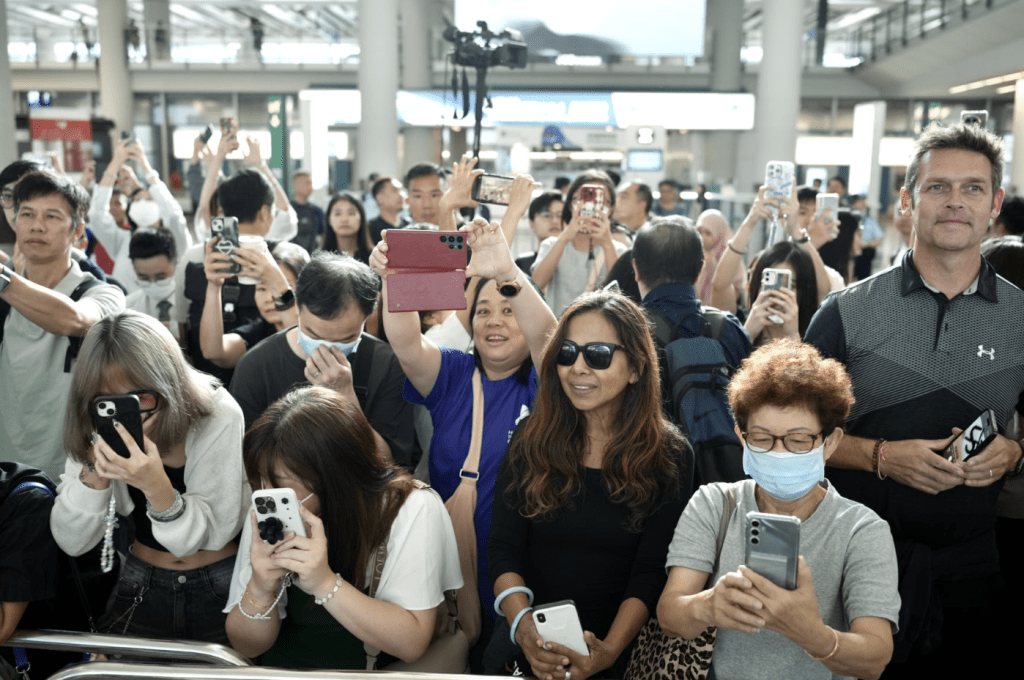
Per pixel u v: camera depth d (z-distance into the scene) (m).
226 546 2.01
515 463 1.91
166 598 1.96
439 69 17.25
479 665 2.14
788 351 1.58
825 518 1.56
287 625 1.84
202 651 1.72
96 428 1.70
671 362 2.36
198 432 1.92
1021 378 1.97
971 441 1.84
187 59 19.00
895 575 1.50
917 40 16.52
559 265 4.43
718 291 3.60
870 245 8.53
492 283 2.32
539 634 1.58
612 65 17.47
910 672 2.15
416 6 16.64
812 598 1.36
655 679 1.64
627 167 11.70
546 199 5.44
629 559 1.85
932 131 1.97
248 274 2.72
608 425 1.87
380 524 1.74
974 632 2.07
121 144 4.89
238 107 19.30
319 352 2.17
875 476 2.03
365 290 2.23
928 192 1.92
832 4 21.12
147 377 1.78
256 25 18.91
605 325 1.82
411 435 2.45
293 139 18.94
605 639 1.71
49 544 1.82
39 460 2.64
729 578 1.39
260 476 1.71
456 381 2.35
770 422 1.50
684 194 10.15
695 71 17.30
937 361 1.98
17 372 2.61
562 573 1.85
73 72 19.75
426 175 5.15
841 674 1.42
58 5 22.66
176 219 4.95
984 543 2.00
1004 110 18.59
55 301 2.44
